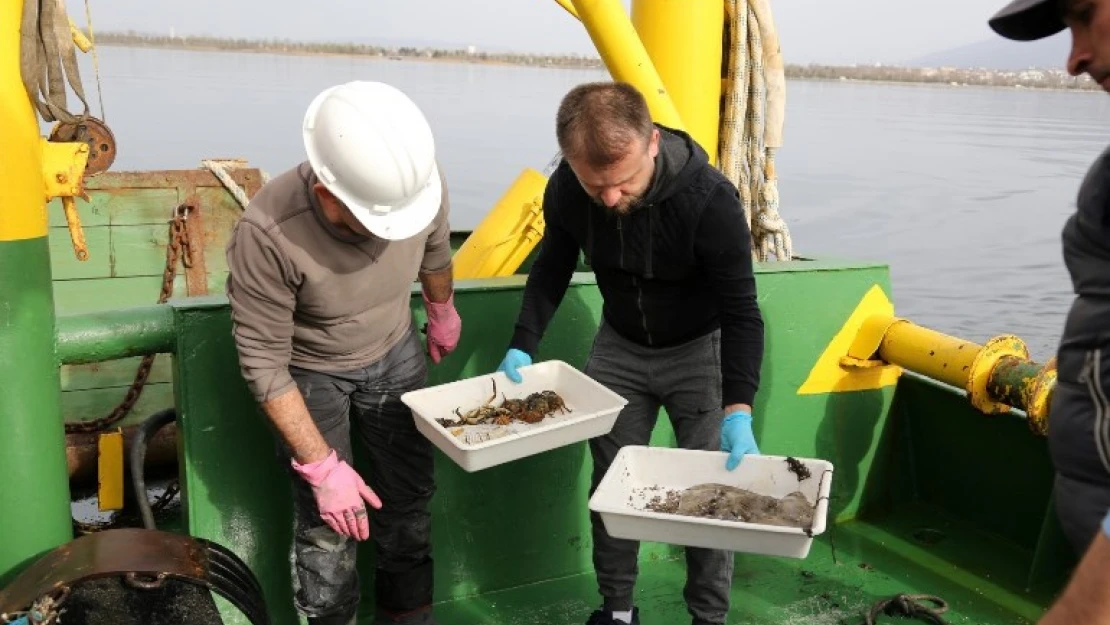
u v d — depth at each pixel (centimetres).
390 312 239
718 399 262
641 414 270
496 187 2861
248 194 479
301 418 222
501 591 322
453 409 257
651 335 257
